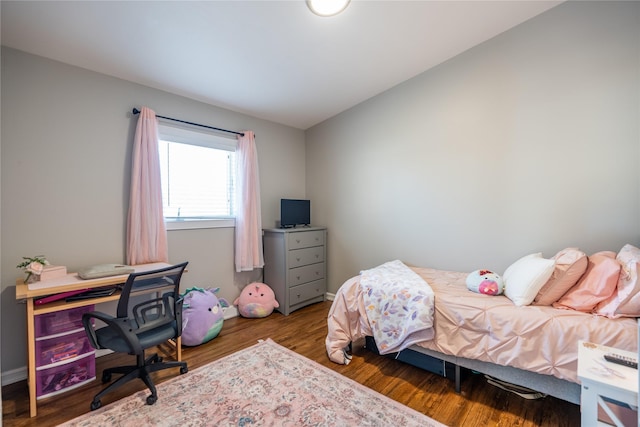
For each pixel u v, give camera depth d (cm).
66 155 213
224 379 191
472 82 254
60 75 211
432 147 281
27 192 198
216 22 191
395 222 312
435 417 156
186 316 240
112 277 193
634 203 187
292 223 354
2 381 188
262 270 352
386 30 218
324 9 188
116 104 238
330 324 225
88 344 191
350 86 300
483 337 166
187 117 284
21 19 170
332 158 373
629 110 188
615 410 113
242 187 318
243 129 334
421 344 187
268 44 220
